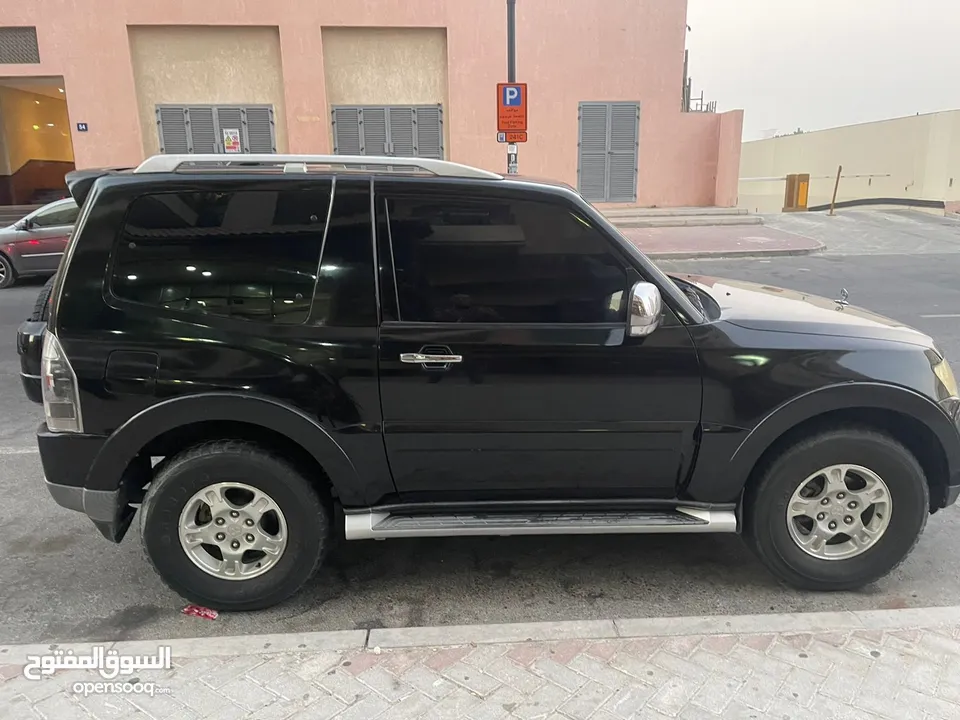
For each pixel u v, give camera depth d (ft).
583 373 9.15
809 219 62.80
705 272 39.73
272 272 9.01
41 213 37.68
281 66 53.93
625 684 7.88
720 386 9.22
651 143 59.26
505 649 8.48
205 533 9.41
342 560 11.24
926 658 8.24
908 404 9.31
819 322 9.79
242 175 9.00
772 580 10.58
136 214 8.89
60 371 8.86
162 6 51.29
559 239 9.17
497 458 9.46
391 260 9.09
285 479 9.21
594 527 9.57
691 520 9.70
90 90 51.96
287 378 8.94
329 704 7.61
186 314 8.94
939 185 67.67
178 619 9.68
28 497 13.53
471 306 9.16
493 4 54.34
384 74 55.47
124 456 9.03
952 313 27.89
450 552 11.49
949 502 9.98
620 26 56.34
